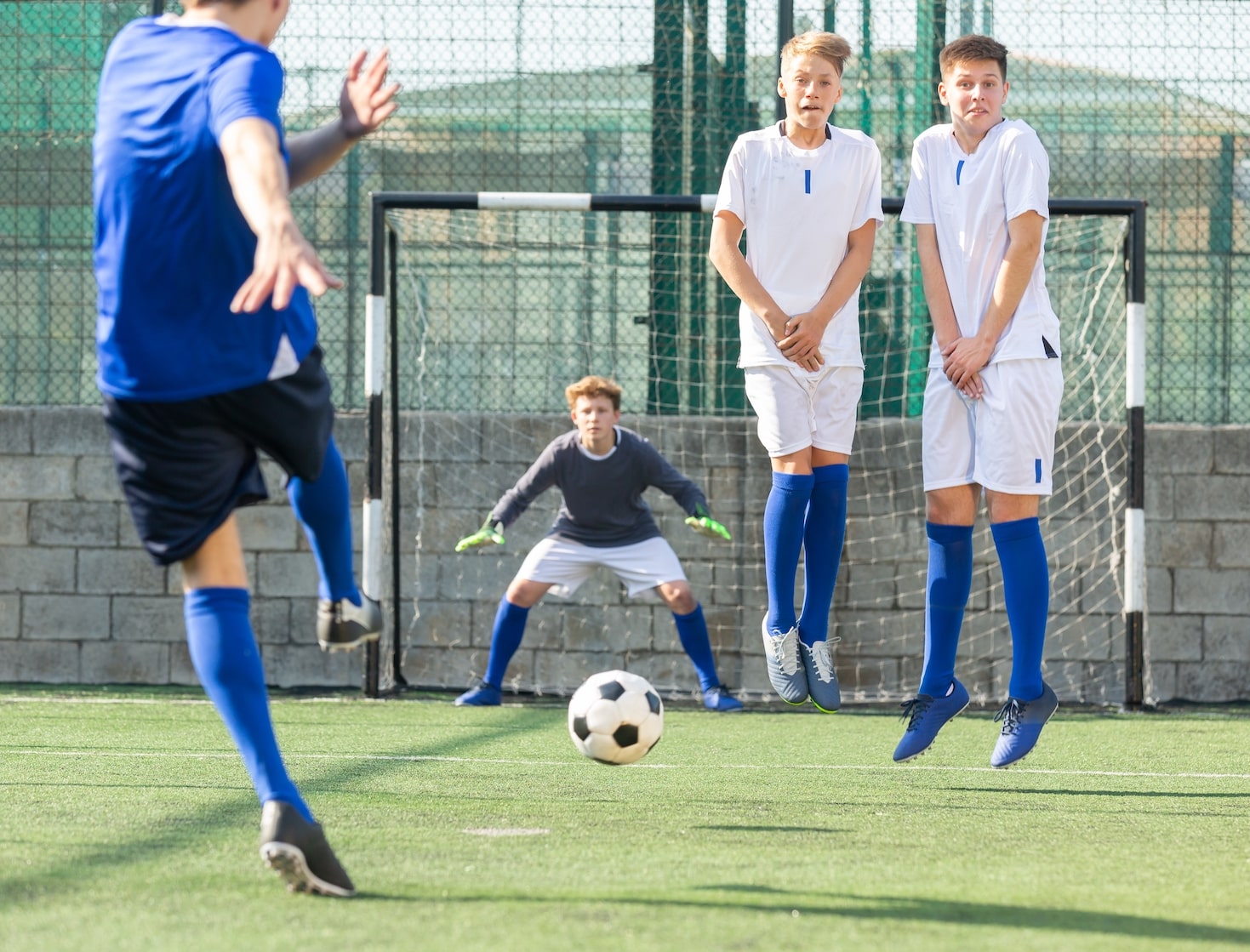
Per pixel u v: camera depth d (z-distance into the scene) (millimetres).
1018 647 8523
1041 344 8344
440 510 16453
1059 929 4348
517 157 16531
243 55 4754
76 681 16328
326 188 16625
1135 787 8688
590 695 8492
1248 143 16062
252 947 3975
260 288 4133
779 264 8422
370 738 11188
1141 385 14414
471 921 4336
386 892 4848
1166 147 16141
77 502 16359
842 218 8391
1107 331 16016
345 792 7945
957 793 8305
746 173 8508
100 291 4961
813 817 7129
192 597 5129
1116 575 15789
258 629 16297
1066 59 16141
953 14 16172
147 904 4629
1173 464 15805
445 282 16562
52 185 16688
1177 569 15766
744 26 16344
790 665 8383
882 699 15391
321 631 5906
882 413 16234
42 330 16656
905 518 16016
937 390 8719
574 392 13922
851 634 15969
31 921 4359
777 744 11117
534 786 8258
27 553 16375
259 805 7184
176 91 4762
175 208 4750
